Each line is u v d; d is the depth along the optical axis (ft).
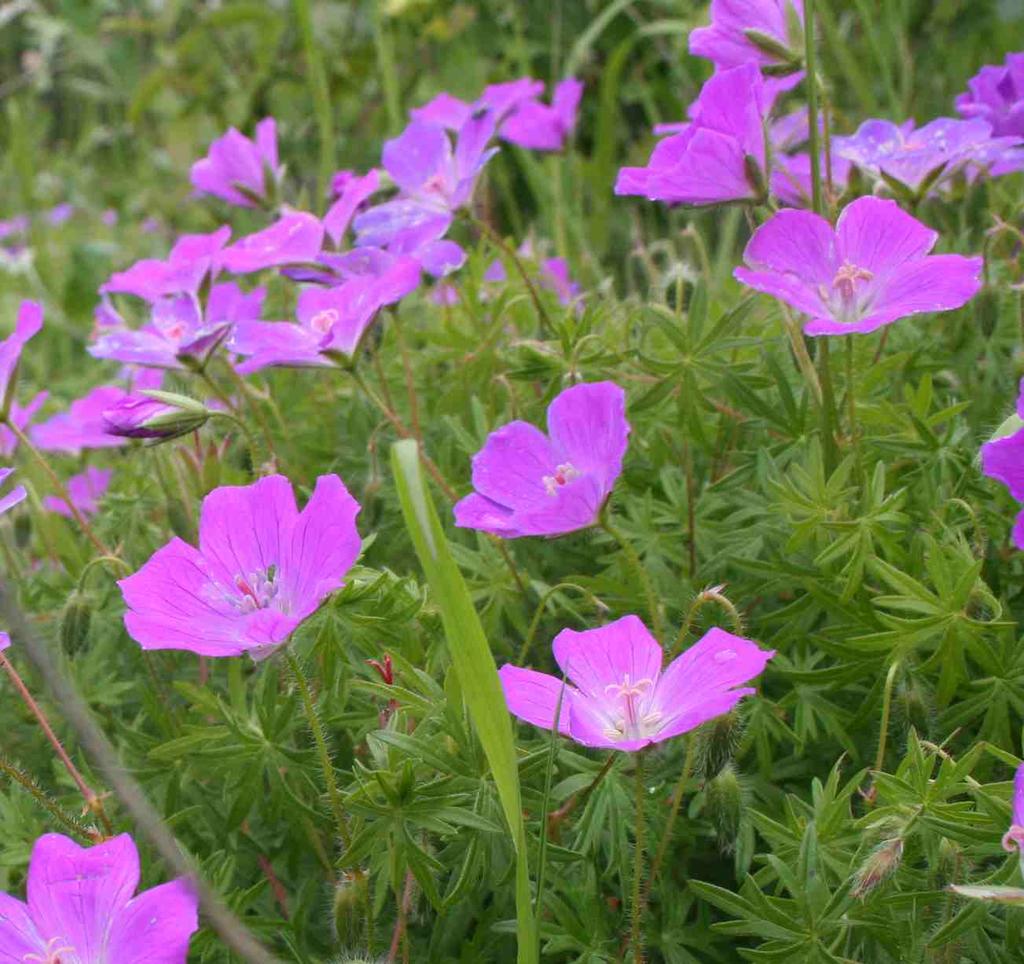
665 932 1.02
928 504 1.13
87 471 1.54
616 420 0.96
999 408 1.24
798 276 1.03
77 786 1.07
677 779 1.04
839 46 2.04
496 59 2.76
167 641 0.90
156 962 0.84
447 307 1.46
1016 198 1.55
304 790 1.09
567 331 1.25
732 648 0.88
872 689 1.05
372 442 1.22
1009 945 0.91
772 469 1.15
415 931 1.06
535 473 1.00
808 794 1.09
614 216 2.48
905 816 0.92
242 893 1.01
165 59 2.75
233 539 0.95
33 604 1.27
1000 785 0.92
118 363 1.97
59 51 3.78
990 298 1.20
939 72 2.36
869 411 1.16
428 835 1.00
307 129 2.57
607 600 1.13
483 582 1.16
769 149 1.06
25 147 2.99
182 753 1.03
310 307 1.15
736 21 1.12
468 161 1.30
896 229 1.01
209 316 1.33
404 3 2.43
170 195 3.08
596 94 2.69
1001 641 1.01
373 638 1.04
